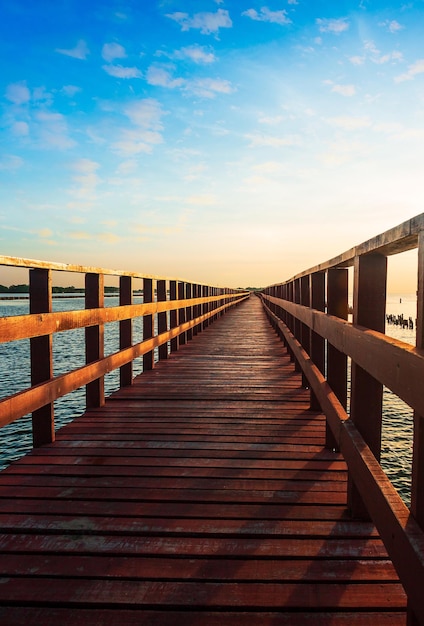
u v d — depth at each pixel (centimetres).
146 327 604
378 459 209
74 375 341
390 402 1497
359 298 208
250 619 152
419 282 126
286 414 403
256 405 434
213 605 157
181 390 498
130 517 220
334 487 253
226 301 2034
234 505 232
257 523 212
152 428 363
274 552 188
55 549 192
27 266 272
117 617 153
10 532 207
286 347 789
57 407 1255
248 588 166
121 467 283
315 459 296
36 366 312
